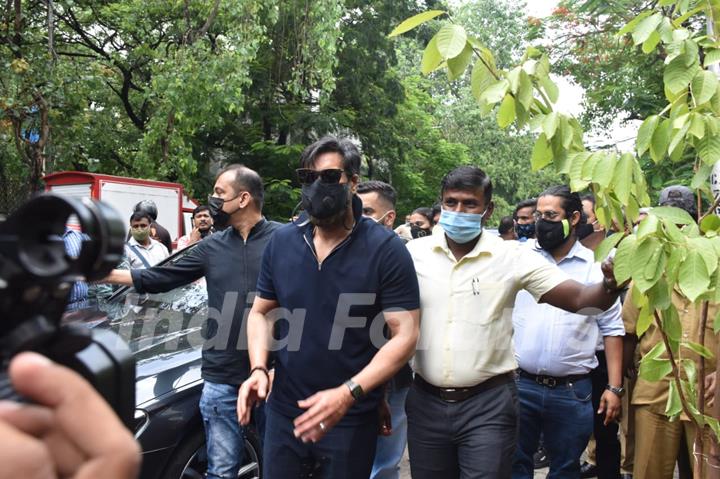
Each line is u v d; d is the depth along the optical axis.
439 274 3.12
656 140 2.17
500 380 3.07
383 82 20.77
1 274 0.52
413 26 2.24
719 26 2.28
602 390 4.46
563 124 2.13
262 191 3.69
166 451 3.48
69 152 13.17
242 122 19.36
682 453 3.87
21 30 12.49
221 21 14.87
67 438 0.49
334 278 2.77
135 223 6.58
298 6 16.03
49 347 0.57
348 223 2.81
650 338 3.88
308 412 2.49
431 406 3.10
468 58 2.22
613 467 4.50
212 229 6.70
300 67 16.05
